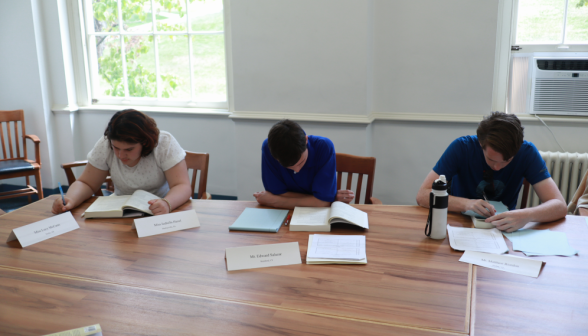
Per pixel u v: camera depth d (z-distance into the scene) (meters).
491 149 1.51
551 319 1.00
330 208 1.71
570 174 2.78
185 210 1.76
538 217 1.51
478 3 2.73
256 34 3.10
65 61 3.75
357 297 1.12
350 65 2.94
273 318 1.04
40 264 1.35
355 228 1.56
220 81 3.57
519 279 1.19
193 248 1.44
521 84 2.92
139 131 1.76
